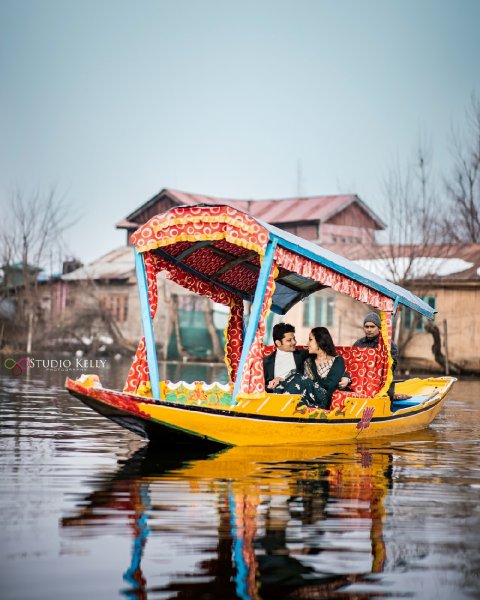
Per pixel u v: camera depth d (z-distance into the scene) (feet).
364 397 42.09
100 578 18.78
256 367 35.70
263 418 36.32
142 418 33.63
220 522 23.40
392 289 41.75
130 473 30.22
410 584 18.83
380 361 43.06
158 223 36.76
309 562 20.16
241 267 43.47
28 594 17.78
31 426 43.52
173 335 136.87
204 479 29.40
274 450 36.45
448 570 19.74
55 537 21.59
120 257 159.43
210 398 40.83
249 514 24.41
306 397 38.81
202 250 41.19
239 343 45.80
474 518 24.52
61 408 52.60
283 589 18.43
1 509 24.32
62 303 150.82
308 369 40.29
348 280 39.06
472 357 114.11
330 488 28.50
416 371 114.42
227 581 18.80
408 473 31.81
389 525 23.54
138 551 20.62
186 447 36.68
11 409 51.72
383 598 18.02
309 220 151.43
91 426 43.80
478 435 44.21
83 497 26.04
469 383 94.27
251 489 27.89
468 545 21.70
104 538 21.61
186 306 137.90
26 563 19.58
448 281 114.52
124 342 138.00
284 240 35.63
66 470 30.60
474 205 155.63
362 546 21.45
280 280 45.11
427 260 122.83
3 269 156.25
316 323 124.06
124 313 144.25
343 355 44.04
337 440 39.93
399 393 49.75
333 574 19.38
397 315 115.55
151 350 38.22
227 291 45.16
